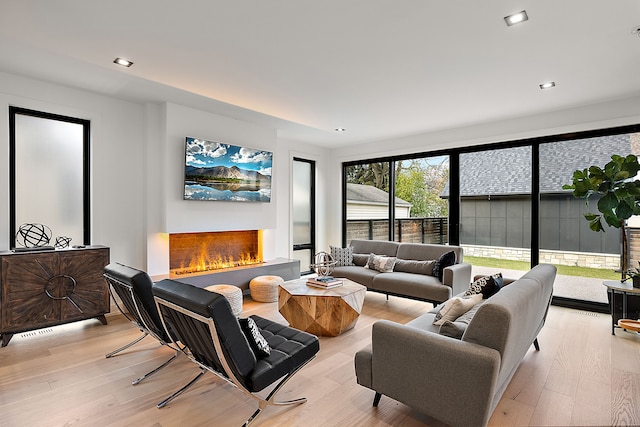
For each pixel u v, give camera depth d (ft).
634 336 11.21
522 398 7.51
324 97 13.29
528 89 12.26
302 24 8.11
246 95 13.15
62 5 7.33
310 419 6.80
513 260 16.08
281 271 17.39
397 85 11.96
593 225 12.69
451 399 5.92
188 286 6.63
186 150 13.78
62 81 11.62
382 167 20.88
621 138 13.51
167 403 7.26
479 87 12.10
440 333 6.86
